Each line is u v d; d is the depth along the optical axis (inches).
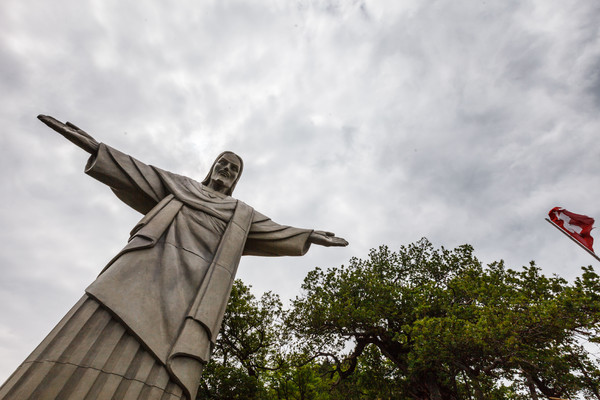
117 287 266.4
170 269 301.6
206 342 285.3
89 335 238.8
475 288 719.1
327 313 889.5
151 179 366.3
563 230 505.7
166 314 276.4
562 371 570.6
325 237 419.8
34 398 203.0
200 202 377.1
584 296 510.0
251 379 595.2
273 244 403.9
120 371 234.2
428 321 618.5
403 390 888.3
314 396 705.6
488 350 554.3
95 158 336.5
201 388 595.2
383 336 880.3
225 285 326.0
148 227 315.9
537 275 636.1
